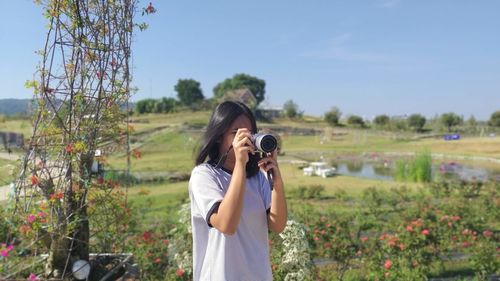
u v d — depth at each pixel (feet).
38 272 11.87
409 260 21.04
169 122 216.54
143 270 17.31
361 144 166.91
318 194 52.60
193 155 6.62
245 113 6.42
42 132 11.19
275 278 13.14
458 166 104.12
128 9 12.23
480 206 38.70
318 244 22.65
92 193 12.40
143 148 125.29
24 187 11.03
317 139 186.39
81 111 11.65
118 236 14.25
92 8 11.71
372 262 20.45
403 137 189.78
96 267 13.16
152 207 42.86
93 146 12.01
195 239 6.20
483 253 21.89
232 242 5.94
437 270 23.31
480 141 153.28
